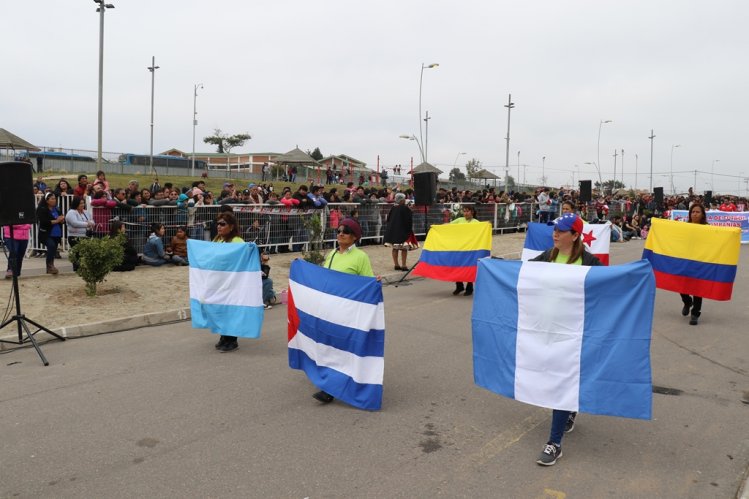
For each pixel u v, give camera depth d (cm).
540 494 375
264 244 1462
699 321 916
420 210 1953
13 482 385
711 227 879
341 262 577
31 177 705
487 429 479
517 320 441
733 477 404
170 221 1305
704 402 552
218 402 534
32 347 718
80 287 1006
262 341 761
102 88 2455
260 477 393
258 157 7162
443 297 1095
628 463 422
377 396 513
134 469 403
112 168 3844
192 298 719
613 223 2538
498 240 2194
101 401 534
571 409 416
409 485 384
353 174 4712
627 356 405
